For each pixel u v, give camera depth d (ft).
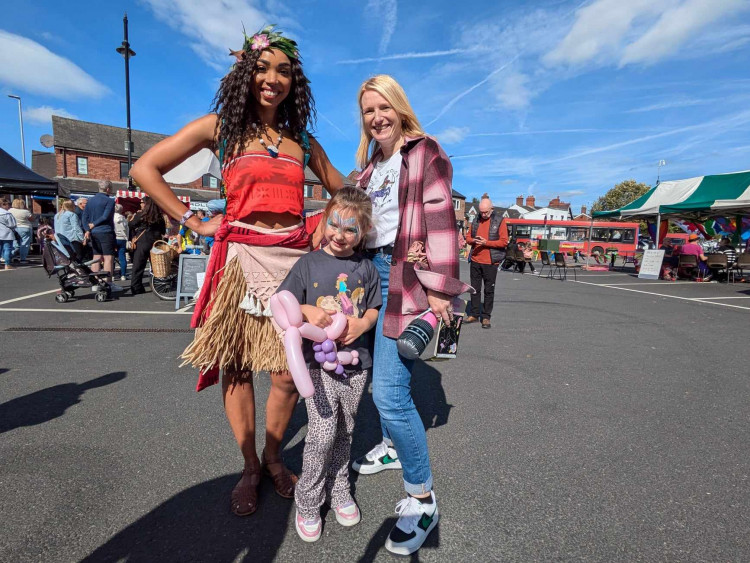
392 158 6.09
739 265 42.34
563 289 35.27
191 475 7.09
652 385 11.91
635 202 50.65
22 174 41.81
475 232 19.51
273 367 6.02
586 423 9.41
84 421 8.84
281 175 6.08
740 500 6.71
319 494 5.72
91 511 6.10
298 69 6.31
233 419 6.55
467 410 10.03
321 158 7.09
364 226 5.77
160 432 8.46
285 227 6.26
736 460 7.93
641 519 6.23
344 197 5.69
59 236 21.50
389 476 7.43
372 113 5.99
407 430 5.60
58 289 25.90
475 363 13.74
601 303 27.32
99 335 15.47
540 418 9.64
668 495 6.81
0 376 11.21
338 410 5.89
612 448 8.30
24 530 5.66
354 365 5.80
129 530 5.77
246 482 6.51
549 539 5.79
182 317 18.72
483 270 19.25
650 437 8.79
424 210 5.56
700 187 43.21
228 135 6.00
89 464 7.28
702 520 6.21
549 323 20.52
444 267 5.44
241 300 6.06
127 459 7.47
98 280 22.47
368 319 5.82
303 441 8.32
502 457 7.93
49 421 8.80
